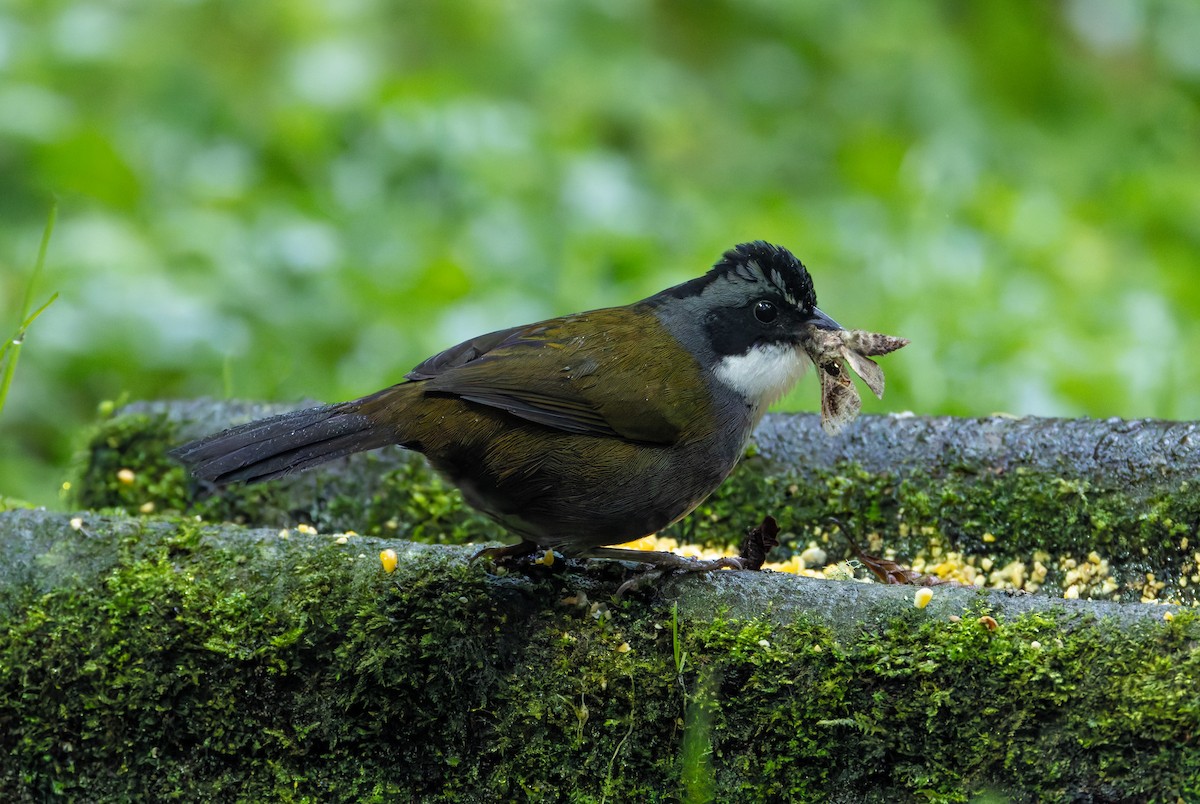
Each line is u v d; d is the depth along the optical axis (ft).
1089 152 69.00
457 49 70.54
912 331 46.85
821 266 54.70
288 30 65.31
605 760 24.20
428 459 26.66
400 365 47.03
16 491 41.24
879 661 23.30
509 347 27.17
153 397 46.70
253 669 24.40
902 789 23.03
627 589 25.16
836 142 70.28
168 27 64.13
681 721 24.02
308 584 24.84
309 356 48.16
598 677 24.36
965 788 22.71
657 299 28.76
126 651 24.48
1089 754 22.12
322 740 24.35
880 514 32.60
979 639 23.00
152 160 58.13
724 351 27.84
